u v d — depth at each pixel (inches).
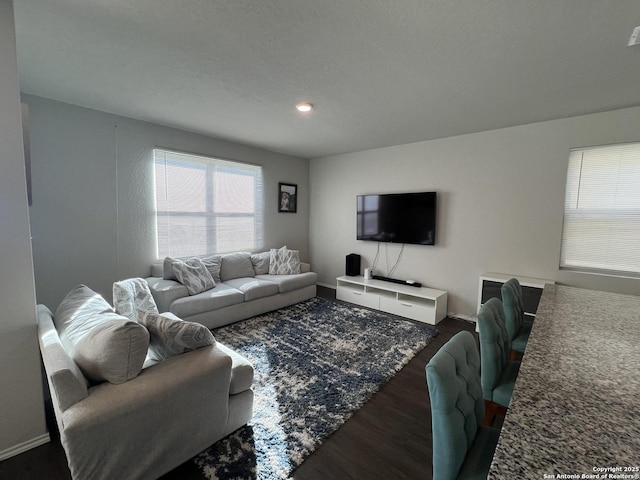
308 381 90.3
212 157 155.7
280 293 156.0
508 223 133.3
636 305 69.4
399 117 120.0
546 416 30.4
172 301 119.3
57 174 110.7
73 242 115.8
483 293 130.8
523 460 24.9
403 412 77.5
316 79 88.0
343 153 192.5
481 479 35.9
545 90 92.8
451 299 152.1
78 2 56.7
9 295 60.8
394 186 170.1
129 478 51.0
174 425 55.8
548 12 57.2
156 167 136.8
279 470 59.2
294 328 130.5
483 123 126.3
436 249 156.0
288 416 74.8
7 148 58.7
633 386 35.8
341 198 196.5
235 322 136.1
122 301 87.4
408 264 167.5
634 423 29.2
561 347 46.9
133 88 96.8
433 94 97.3
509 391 54.6
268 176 186.7
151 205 136.3
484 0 54.4
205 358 62.9
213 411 61.9
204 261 149.7
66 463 60.4
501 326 62.4
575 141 116.5
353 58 76.0
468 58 74.9
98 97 105.0
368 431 70.6
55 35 67.8
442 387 34.7
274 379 91.0
